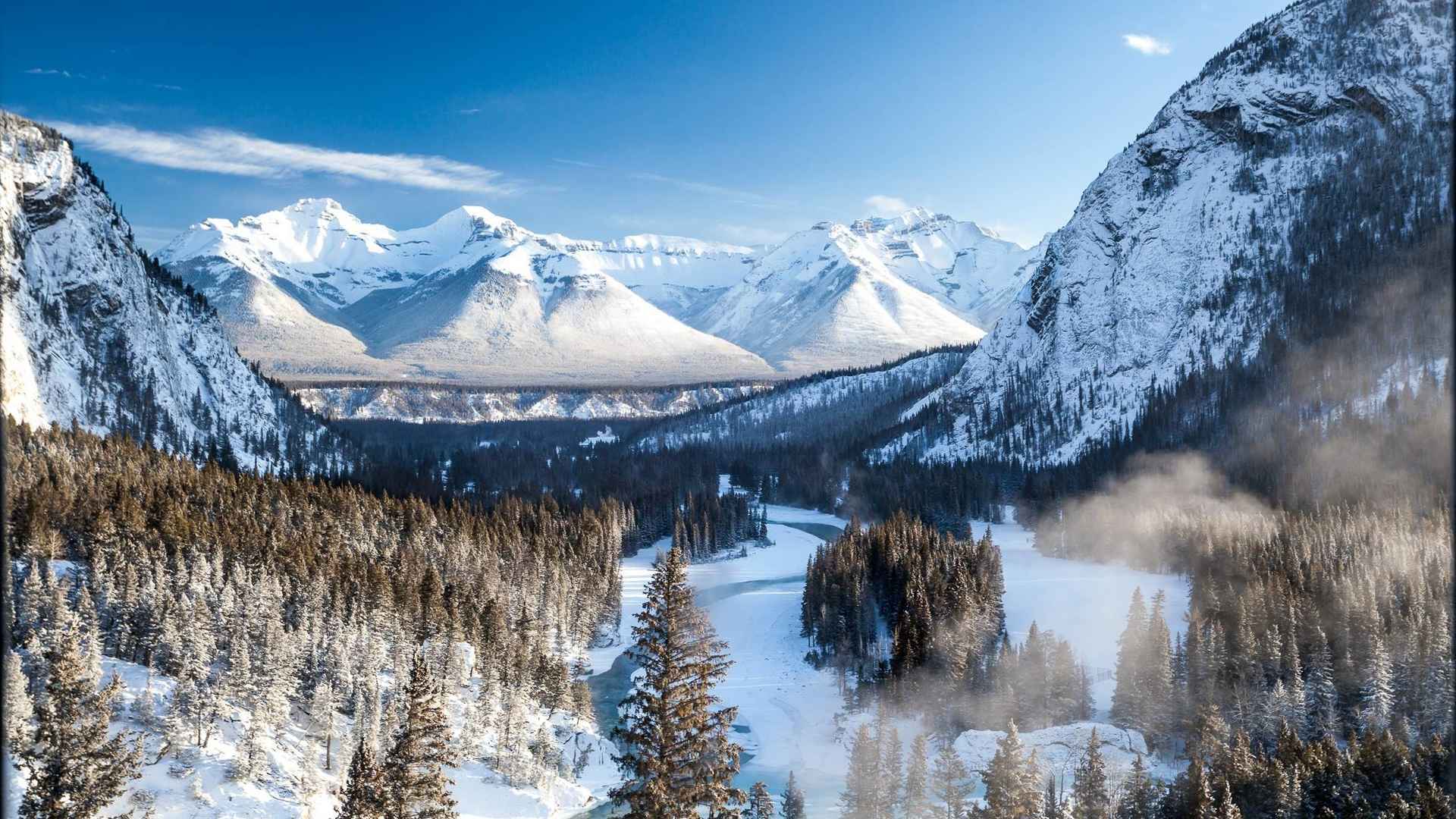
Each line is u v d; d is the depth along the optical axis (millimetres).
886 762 83625
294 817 77250
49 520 109375
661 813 37938
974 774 90750
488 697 100188
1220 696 94625
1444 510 147750
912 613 118500
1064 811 63281
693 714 39250
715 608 158875
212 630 95125
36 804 56656
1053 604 141625
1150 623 102062
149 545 111438
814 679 125125
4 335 197125
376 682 93500
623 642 148250
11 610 85500
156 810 72188
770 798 85312
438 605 116438
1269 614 106750
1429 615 102250
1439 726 89250
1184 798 70375
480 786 88062
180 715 80500
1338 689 97312
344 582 115938
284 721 87562
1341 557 125062
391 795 51656
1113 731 95562
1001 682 104188
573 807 89375
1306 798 72500
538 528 180250
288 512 152125
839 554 148125
